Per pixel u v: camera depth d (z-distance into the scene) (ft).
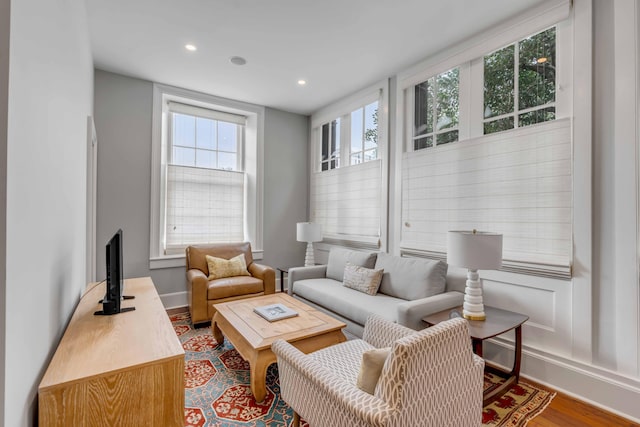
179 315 11.57
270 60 10.22
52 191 4.30
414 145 10.61
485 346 8.31
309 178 16.03
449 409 4.06
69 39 5.48
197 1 7.41
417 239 10.21
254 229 14.57
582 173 6.68
